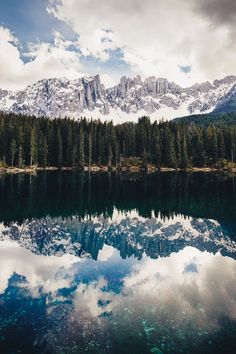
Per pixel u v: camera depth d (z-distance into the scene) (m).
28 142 115.38
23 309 15.08
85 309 15.09
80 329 13.38
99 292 17.09
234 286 17.94
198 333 13.07
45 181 77.19
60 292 17.14
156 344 12.31
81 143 123.56
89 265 21.84
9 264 21.86
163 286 17.95
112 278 19.30
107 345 12.26
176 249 25.97
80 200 51.53
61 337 12.84
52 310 15.00
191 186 70.50
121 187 68.75
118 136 141.75
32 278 19.25
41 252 24.95
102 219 38.22
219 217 39.03
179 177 94.19
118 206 47.00
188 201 51.06
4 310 14.99
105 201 51.16
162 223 36.06
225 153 131.75
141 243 27.94
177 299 16.16
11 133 114.69
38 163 119.25
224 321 13.98
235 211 42.59
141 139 137.75
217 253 24.70
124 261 22.77
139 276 19.61
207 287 17.78
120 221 37.22
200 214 41.00
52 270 20.75
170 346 12.20
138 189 65.75
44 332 13.16
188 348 12.10
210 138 130.62
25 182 73.31
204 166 127.38
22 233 30.89
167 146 127.12
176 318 14.21
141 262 22.50
